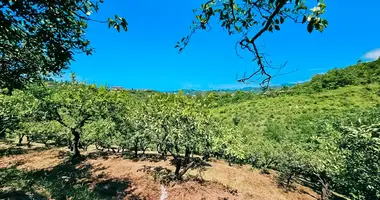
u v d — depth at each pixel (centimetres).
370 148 576
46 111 2384
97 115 2644
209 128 1952
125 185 1862
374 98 7125
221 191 1955
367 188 577
